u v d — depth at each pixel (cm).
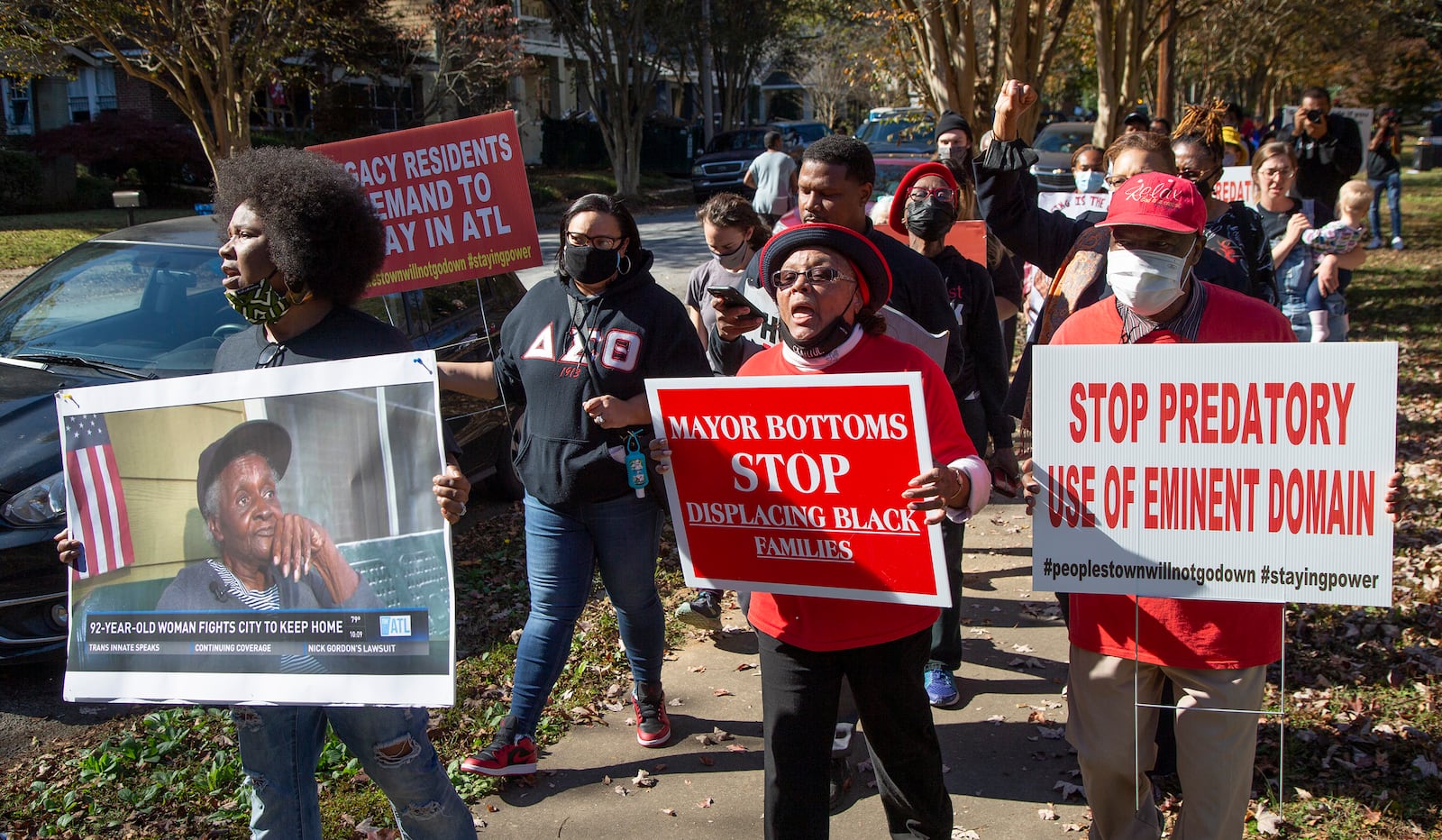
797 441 261
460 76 2861
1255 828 343
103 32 1677
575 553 373
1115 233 276
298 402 254
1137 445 265
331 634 253
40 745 414
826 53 4541
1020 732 415
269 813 270
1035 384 270
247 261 254
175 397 260
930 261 363
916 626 271
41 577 427
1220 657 269
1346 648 472
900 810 289
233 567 259
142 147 2412
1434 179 3244
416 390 249
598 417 335
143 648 263
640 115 3181
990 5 1242
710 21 3825
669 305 361
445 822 278
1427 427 816
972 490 259
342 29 2209
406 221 436
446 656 248
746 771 390
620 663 479
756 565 276
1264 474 258
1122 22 1612
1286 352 253
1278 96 4909
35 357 523
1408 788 362
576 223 346
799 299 263
